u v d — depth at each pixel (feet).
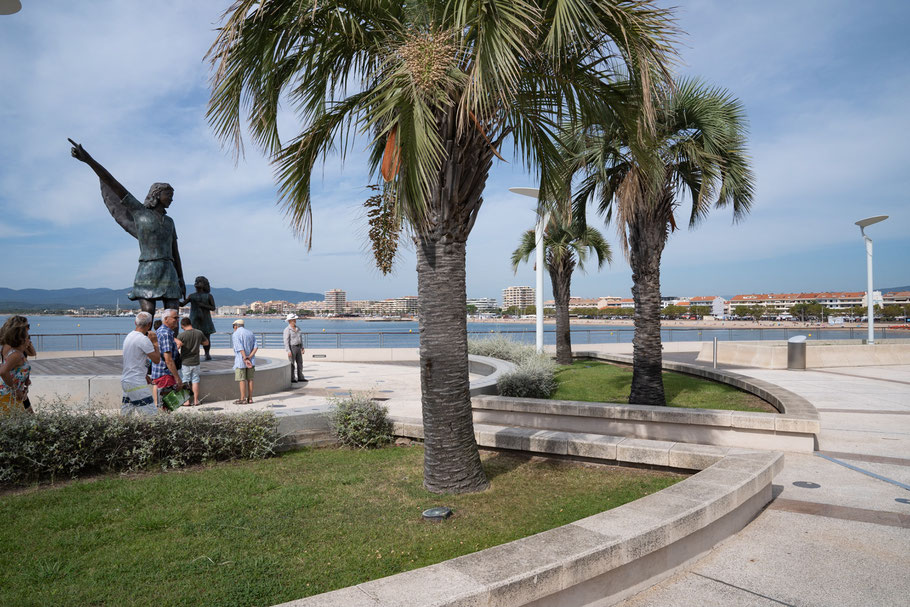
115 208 38.34
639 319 33.68
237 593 10.65
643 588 11.35
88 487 18.11
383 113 14.02
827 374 56.29
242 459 22.38
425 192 15.81
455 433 17.61
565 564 9.55
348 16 16.93
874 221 74.84
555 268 68.69
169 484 18.44
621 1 15.53
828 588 11.33
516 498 17.10
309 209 18.81
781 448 22.91
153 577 11.41
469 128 16.57
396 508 16.05
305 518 15.21
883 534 14.29
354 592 8.47
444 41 14.10
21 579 11.29
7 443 18.34
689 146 31.81
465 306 18.03
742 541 13.93
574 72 18.43
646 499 13.09
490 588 8.52
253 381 40.40
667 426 24.84
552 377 41.98
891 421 30.04
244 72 16.46
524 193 62.03
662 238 33.68
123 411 22.48
